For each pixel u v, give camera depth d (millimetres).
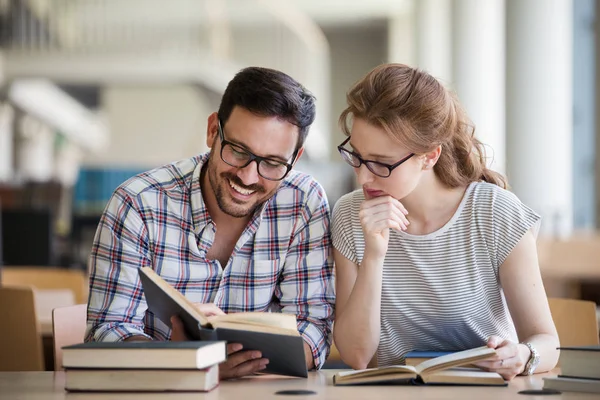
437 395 2018
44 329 4191
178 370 2021
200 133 18281
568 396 2012
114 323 2590
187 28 17250
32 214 7086
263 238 2775
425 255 2695
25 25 17438
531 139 8047
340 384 2199
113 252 2641
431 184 2662
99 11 17219
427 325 2752
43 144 23344
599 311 4352
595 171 9250
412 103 2398
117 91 18422
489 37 10805
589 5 9320
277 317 2299
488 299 2701
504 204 2639
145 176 2736
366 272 2600
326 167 8930
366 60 19359
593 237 7293
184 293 2713
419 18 13805
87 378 2041
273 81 2469
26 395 2021
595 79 9266
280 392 2047
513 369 2270
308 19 17781
